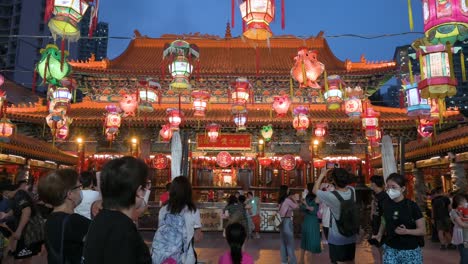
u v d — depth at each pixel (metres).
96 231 2.77
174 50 13.84
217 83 29.08
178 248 4.70
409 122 24.25
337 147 27.56
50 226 4.00
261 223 20.22
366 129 18.14
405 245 5.62
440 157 18.52
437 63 8.46
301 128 19.50
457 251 13.46
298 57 12.41
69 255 3.88
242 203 12.68
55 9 7.85
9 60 78.69
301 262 10.59
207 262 11.48
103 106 29.11
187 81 13.83
